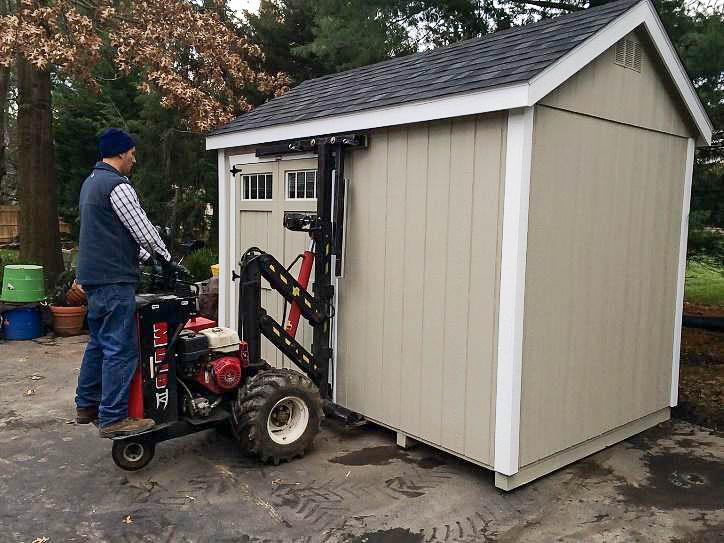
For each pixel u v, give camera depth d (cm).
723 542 296
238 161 556
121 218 324
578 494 347
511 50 393
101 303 328
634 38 397
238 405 373
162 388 352
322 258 436
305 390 389
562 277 367
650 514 324
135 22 863
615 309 413
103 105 1230
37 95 849
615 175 399
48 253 866
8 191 1902
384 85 452
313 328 455
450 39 905
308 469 375
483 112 335
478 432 358
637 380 441
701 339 716
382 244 415
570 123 360
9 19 709
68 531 302
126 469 352
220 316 593
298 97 575
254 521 312
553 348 366
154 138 1201
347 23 907
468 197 357
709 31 567
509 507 330
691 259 694
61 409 481
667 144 443
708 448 420
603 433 414
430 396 387
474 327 358
